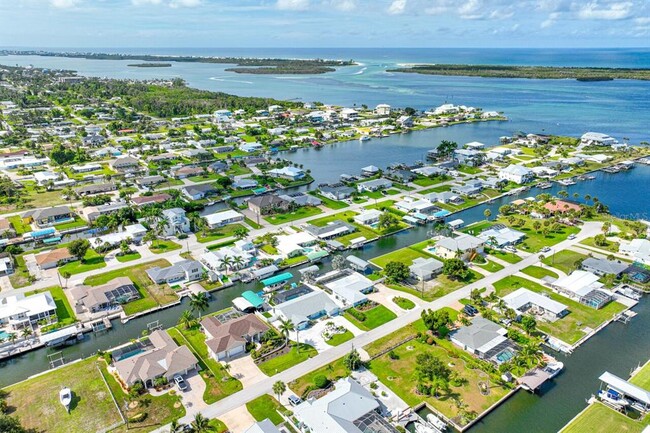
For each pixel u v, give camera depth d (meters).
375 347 116.94
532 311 132.50
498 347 113.06
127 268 159.12
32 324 126.94
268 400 99.06
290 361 112.06
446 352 114.81
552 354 115.44
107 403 98.44
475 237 174.12
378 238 186.62
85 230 193.12
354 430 86.50
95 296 135.12
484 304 135.88
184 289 147.25
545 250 171.25
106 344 121.38
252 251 170.50
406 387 102.69
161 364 106.69
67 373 108.25
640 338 121.81
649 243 168.12
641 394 97.31
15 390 102.38
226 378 105.88
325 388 101.81
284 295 139.25
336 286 143.62
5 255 165.88
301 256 169.88
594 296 136.62
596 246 174.00
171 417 94.31
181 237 184.50
